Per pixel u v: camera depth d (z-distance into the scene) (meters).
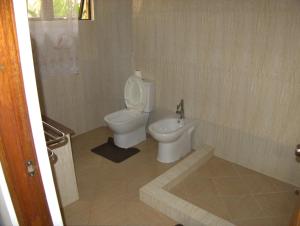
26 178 0.86
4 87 0.73
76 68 3.24
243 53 2.43
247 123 2.62
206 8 2.54
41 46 2.85
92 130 3.73
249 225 2.02
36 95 0.80
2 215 0.97
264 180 2.56
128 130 3.07
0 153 0.78
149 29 3.04
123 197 2.37
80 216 2.14
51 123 2.23
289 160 2.45
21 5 0.70
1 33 0.68
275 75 2.30
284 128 2.39
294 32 2.11
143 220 2.11
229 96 2.65
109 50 3.46
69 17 2.94
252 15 2.29
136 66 3.33
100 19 3.32
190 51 2.79
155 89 3.24
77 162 2.91
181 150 2.97
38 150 0.87
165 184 2.36
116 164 2.88
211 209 2.19
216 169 2.75
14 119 0.77
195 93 2.91
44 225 0.98
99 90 3.66
